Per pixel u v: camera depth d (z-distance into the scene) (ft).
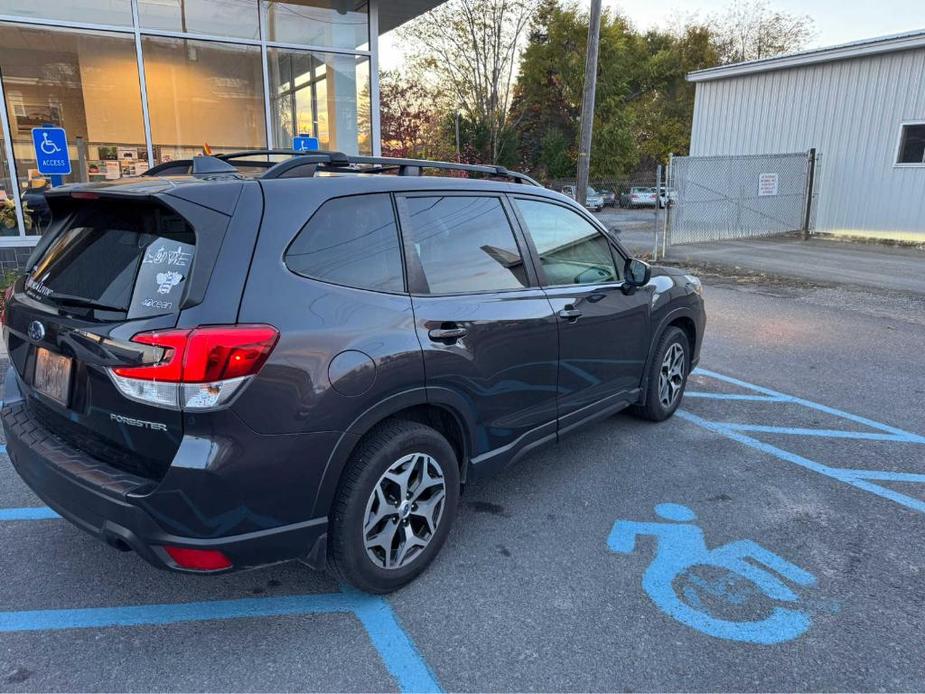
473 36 115.14
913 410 16.85
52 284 8.66
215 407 6.99
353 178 8.98
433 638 8.27
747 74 60.29
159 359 6.93
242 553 7.47
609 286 12.95
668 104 160.04
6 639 8.16
